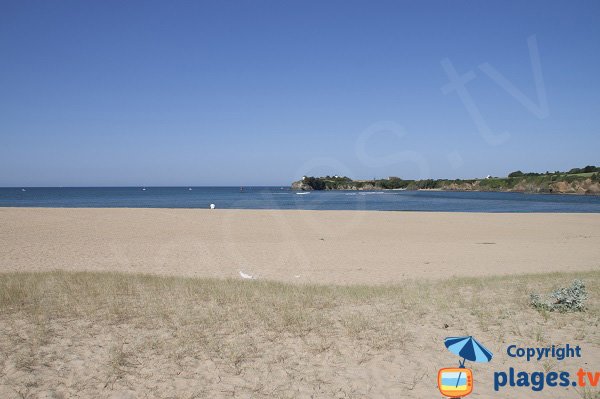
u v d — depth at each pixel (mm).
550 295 8055
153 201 74812
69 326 6680
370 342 6020
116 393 4598
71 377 4949
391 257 17672
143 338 6191
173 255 17750
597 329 6336
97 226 28047
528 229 28328
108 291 9023
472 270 14773
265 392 4613
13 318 6977
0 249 18750
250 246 20438
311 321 7012
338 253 18641
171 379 4922
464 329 6535
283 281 12492
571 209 53531
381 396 4484
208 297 8750
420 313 7484
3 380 4824
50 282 9883
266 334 6395
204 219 33469
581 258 17359
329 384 4785
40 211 38844
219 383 4824
